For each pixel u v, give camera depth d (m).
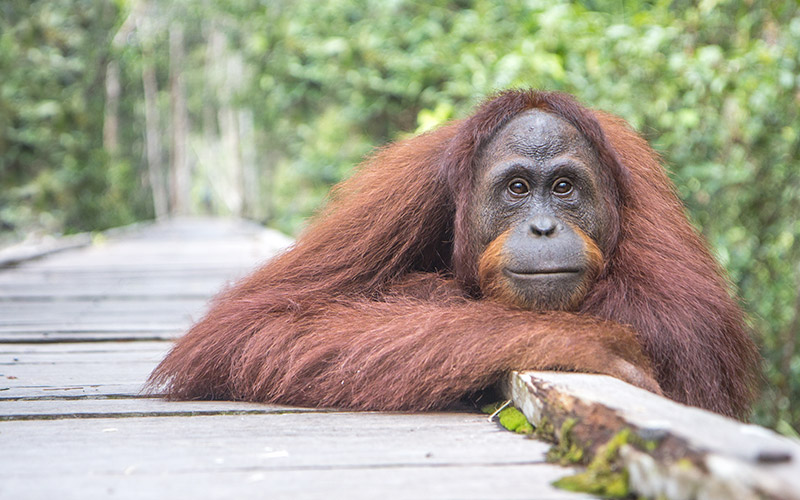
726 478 1.37
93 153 19.34
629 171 3.08
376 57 11.34
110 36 21.19
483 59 8.67
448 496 1.74
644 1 8.39
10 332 4.94
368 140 13.75
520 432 2.32
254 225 22.30
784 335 6.59
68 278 8.61
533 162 2.75
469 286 2.95
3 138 16.58
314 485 1.83
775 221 6.78
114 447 2.21
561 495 1.73
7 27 17.66
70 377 3.50
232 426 2.46
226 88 39.47
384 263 3.17
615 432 1.81
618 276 2.79
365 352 2.65
